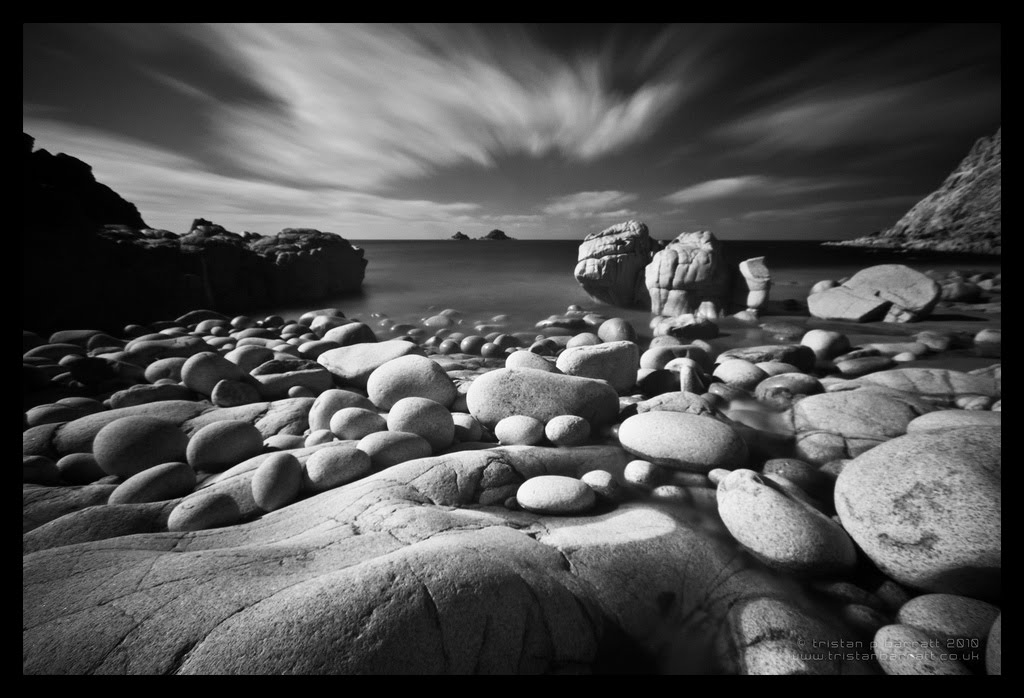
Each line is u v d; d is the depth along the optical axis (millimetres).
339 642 1543
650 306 15281
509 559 2174
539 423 4051
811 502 3180
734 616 2295
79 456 3875
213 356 5770
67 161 16422
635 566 2441
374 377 5133
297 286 18250
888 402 4488
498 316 13961
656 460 3740
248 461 3666
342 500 2939
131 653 1511
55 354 7301
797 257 43125
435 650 1653
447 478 3170
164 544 2469
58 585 1899
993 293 15578
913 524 2516
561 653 1941
